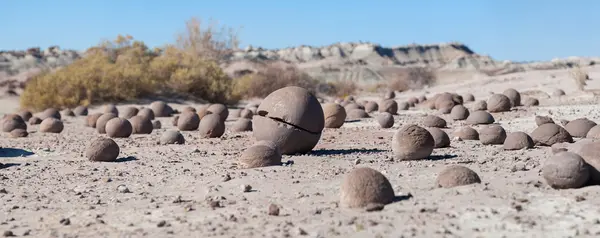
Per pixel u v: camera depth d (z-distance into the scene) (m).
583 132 16.81
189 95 42.69
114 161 15.47
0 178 13.18
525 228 7.36
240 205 9.59
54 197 11.05
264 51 148.38
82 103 38.12
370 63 150.62
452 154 14.13
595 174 9.25
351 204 8.77
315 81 58.41
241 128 22.34
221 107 28.03
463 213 8.09
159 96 41.66
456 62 145.75
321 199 9.62
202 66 44.59
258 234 7.80
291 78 54.78
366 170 9.03
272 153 13.12
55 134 23.84
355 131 21.27
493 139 16.12
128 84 40.09
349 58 157.75
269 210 8.77
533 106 28.27
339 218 8.27
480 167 11.75
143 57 47.84
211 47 60.53
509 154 13.67
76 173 13.63
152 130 23.50
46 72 46.53
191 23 60.00
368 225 7.80
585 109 24.97
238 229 8.12
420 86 62.38
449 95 30.89
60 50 119.44
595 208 8.01
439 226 7.61
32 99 38.91
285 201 9.66
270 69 55.78
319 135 15.06
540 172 10.55
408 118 26.03
